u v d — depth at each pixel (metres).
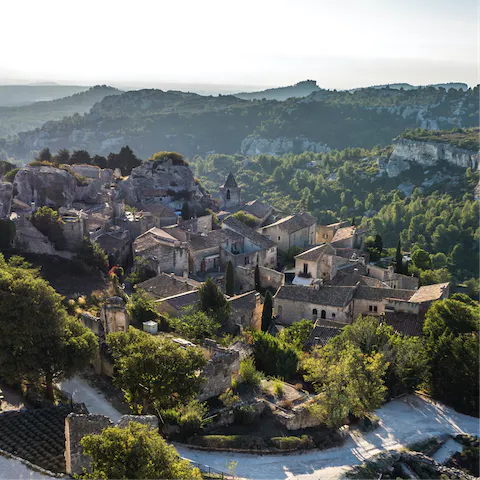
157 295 78.12
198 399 48.22
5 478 32.62
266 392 52.28
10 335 44.69
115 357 47.50
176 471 29.64
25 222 80.56
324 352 59.19
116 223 111.56
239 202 174.88
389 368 61.91
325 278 97.44
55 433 39.06
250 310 77.69
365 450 49.25
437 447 52.44
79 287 73.94
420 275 111.12
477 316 69.44
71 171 133.38
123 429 31.44
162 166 154.50
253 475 41.94
